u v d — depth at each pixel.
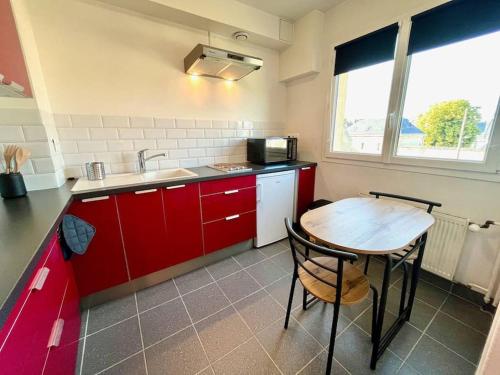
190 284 1.81
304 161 2.80
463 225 1.54
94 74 1.75
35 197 1.25
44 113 1.43
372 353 1.12
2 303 0.44
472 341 1.28
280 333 1.35
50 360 0.80
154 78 2.00
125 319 1.46
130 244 1.60
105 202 1.45
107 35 1.75
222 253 2.17
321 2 2.13
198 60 1.80
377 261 2.12
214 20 1.96
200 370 1.14
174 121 2.16
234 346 1.27
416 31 1.66
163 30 1.96
